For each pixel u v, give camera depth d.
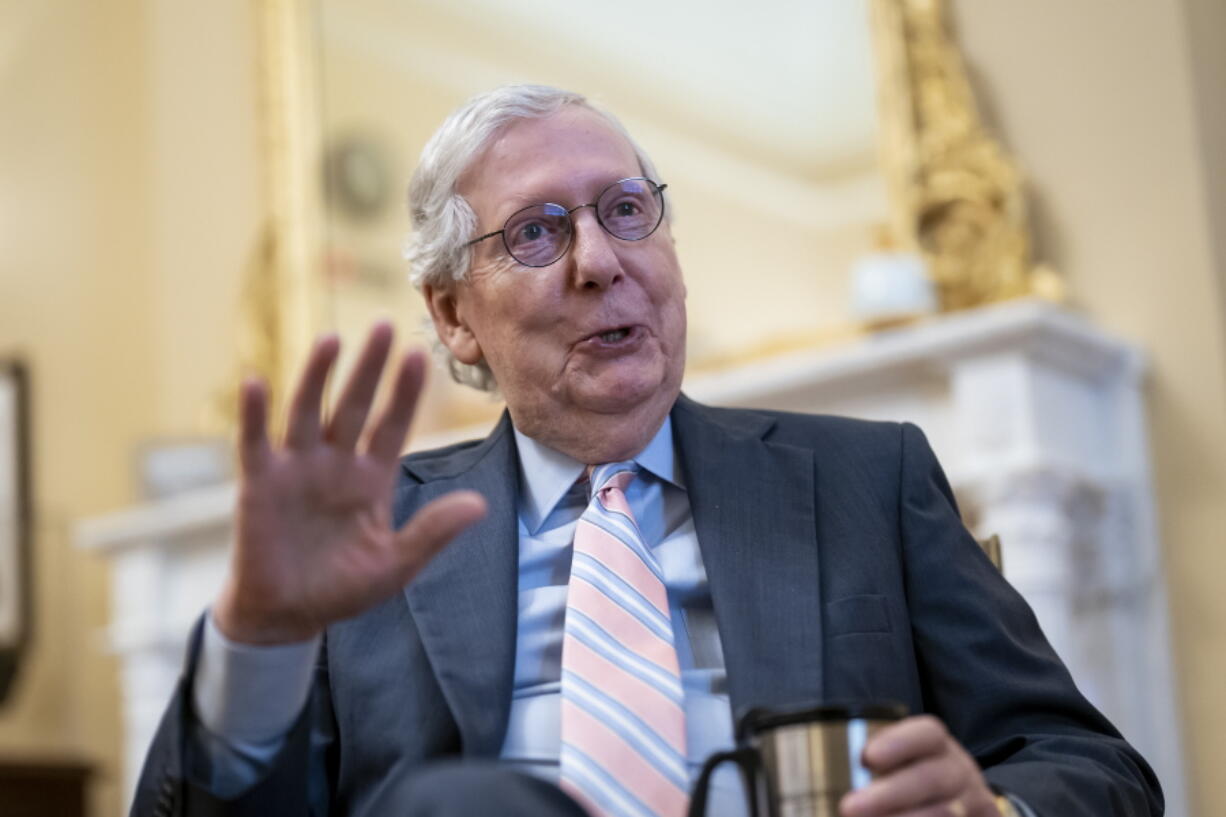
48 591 7.70
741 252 5.81
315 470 1.84
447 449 2.71
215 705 1.93
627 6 6.29
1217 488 4.86
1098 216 5.21
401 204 6.89
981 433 4.77
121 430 7.89
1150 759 4.79
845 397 5.17
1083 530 4.88
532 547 2.43
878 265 5.31
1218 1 5.34
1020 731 2.19
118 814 7.55
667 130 6.09
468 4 6.80
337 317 7.02
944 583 2.32
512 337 2.47
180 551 6.85
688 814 1.66
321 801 2.33
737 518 2.36
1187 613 4.85
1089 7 5.32
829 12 5.77
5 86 8.24
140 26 8.25
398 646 2.33
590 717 2.09
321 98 7.24
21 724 7.45
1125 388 5.01
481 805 1.46
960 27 5.59
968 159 5.38
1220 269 5.00
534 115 2.56
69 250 8.16
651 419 2.45
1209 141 5.11
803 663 2.18
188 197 7.93
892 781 1.59
